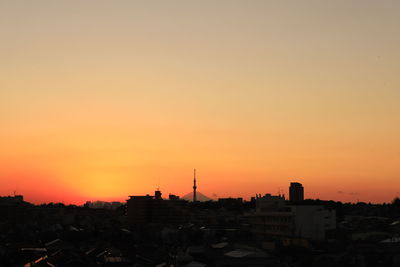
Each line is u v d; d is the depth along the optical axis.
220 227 164.50
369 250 98.19
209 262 96.75
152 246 138.75
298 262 97.31
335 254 101.56
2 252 100.12
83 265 98.00
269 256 92.62
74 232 151.38
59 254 104.25
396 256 95.00
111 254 111.81
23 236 148.25
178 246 134.62
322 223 125.19
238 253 95.12
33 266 93.06
